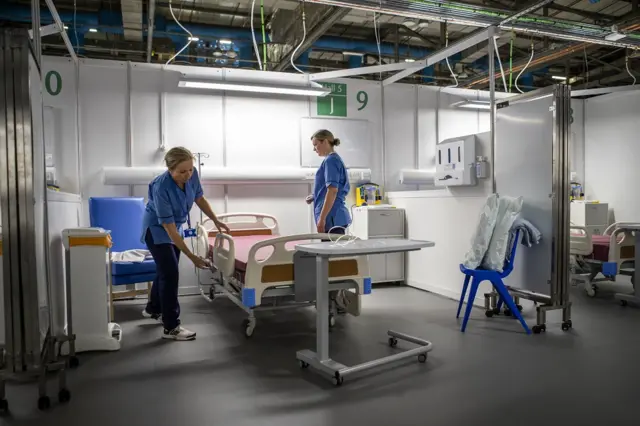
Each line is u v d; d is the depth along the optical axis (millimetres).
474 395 2443
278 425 2133
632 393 2445
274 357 3115
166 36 6352
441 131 6590
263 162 5727
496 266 3688
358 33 6996
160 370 2873
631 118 6941
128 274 4000
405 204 5797
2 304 2410
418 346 3311
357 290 3408
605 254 4922
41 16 5668
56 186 4812
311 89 5402
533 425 2107
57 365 2404
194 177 3752
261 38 6727
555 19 4621
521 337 3512
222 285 4305
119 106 5195
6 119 2260
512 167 4176
